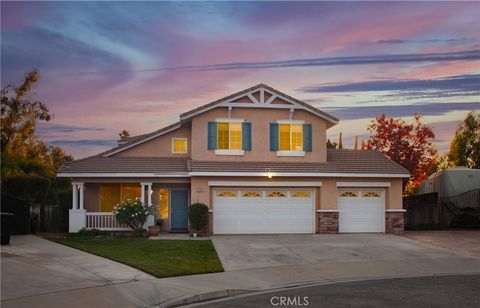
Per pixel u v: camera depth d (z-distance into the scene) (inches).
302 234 1021.8
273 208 1038.4
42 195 1168.2
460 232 1096.2
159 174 1026.1
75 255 717.3
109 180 1038.4
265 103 1063.0
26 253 722.8
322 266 697.6
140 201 1007.6
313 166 1052.5
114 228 1015.0
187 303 501.4
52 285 526.6
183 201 1080.2
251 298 513.3
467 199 1210.6
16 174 1231.5
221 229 1023.0
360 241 910.4
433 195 1259.2
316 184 1035.3
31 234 1022.4
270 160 1062.4
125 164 1051.9
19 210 1014.4
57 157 1831.9
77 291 509.4
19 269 597.0
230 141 1057.5
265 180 1026.1
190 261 694.5
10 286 514.3
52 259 677.9
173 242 869.8
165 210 1076.5
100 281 556.1
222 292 534.3
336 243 882.1
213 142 1050.1
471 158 1673.2
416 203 1317.7
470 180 1253.7
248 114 1064.2
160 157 1099.9
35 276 563.2
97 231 989.8
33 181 1152.8
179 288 542.6
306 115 1082.1
